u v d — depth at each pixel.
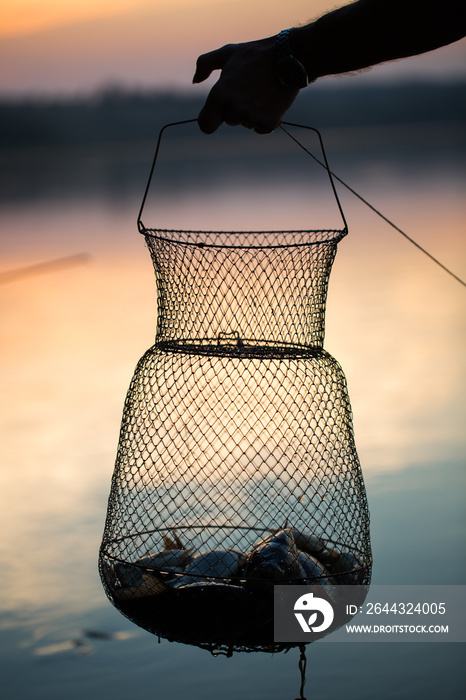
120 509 1.81
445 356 7.93
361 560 1.78
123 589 1.68
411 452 5.72
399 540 4.57
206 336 1.82
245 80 1.70
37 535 4.72
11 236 15.70
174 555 1.78
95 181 31.89
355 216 17.92
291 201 21.11
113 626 3.98
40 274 12.62
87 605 4.14
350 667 3.69
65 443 6.07
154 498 2.30
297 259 1.76
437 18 1.57
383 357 7.95
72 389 7.25
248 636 1.61
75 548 4.61
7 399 6.98
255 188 26.02
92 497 5.18
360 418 6.40
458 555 4.41
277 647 1.65
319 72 1.70
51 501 5.12
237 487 2.16
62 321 9.78
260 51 1.69
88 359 8.16
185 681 3.57
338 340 8.55
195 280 1.76
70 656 3.73
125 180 32.25
